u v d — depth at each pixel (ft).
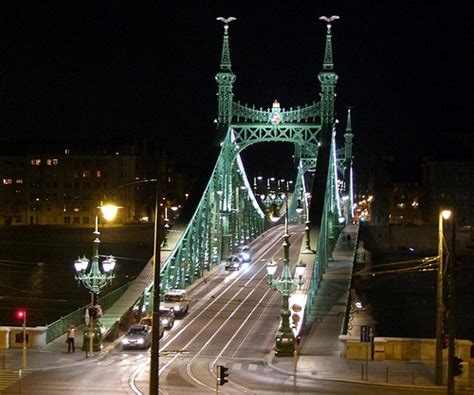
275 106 347.97
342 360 190.49
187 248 304.30
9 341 198.59
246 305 269.23
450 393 138.41
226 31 353.10
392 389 157.69
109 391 147.33
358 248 435.12
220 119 351.05
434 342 190.60
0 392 143.64
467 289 456.04
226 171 353.51
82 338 211.20
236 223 398.42
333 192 382.22
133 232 517.96
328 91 342.64
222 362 188.14
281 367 180.86
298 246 430.20
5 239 523.70
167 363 185.47
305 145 345.31
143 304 250.98
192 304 271.49
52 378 160.25
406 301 420.77
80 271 217.36
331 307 263.08
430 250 532.32
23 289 384.88
